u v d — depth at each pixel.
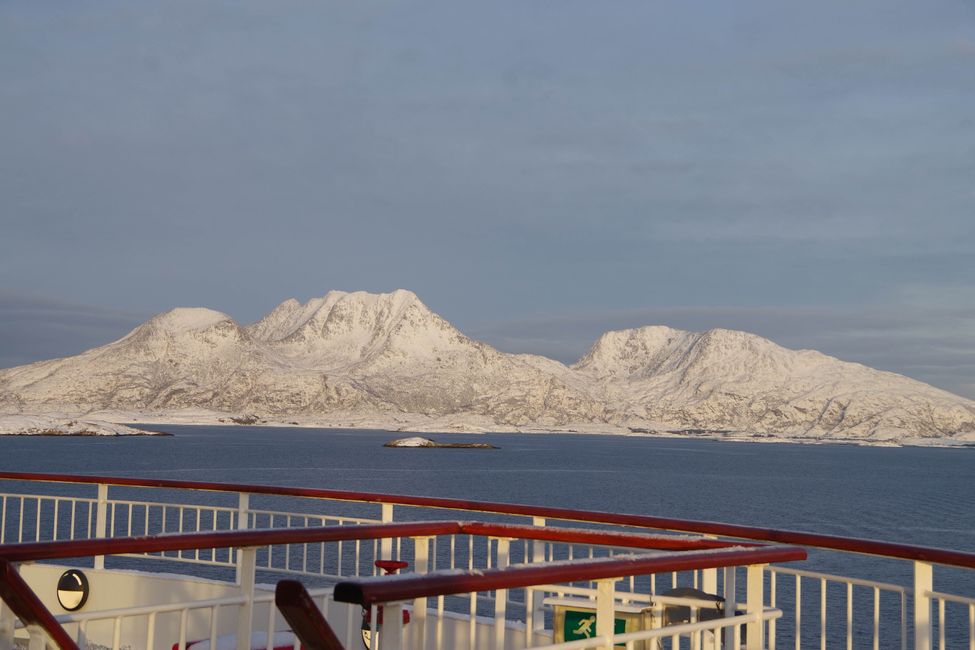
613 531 4.48
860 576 43.31
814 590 38.62
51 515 55.81
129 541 3.80
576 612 5.29
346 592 2.58
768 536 5.82
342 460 167.88
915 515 82.56
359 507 65.62
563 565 3.09
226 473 120.81
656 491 105.56
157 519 55.88
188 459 157.00
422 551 4.71
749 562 3.77
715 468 174.88
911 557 5.16
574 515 6.61
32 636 3.09
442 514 58.84
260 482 105.75
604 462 190.75
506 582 2.91
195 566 37.78
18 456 158.75
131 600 8.76
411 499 7.39
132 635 8.66
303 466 142.62
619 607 5.00
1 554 3.41
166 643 8.45
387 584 2.62
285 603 2.42
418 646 4.13
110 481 9.09
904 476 163.12
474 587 2.82
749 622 3.94
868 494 111.06
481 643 7.43
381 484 109.06
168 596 8.55
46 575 9.21
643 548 4.38
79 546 3.61
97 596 8.95
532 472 145.12
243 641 4.45
